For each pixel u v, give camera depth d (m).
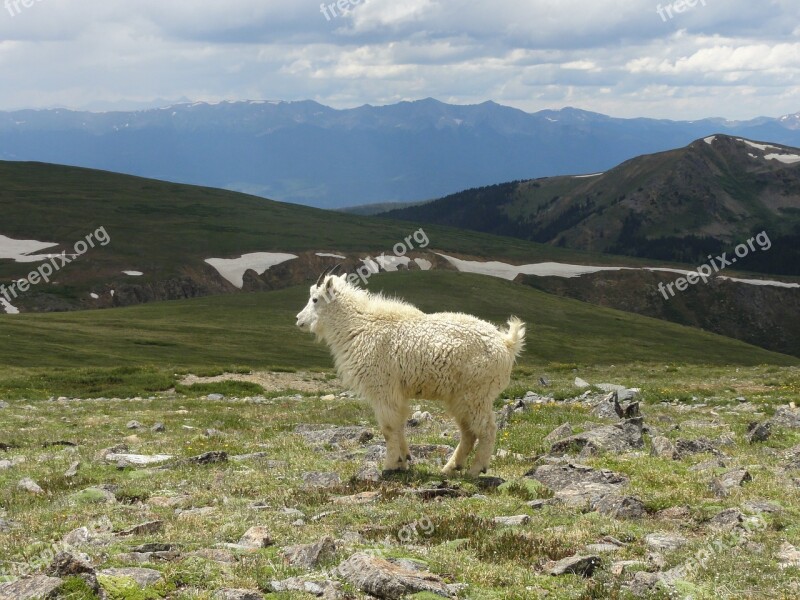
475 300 126.19
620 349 102.44
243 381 46.94
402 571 8.07
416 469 14.72
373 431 20.45
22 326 77.25
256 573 8.30
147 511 11.88
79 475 15.27
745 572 8.59
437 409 28.25
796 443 17.64
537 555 9.37
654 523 10.86
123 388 42.97
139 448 18.81
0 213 192.38
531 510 11.59
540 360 88.69
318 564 8.66
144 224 199.75
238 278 168.88
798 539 9.81
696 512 11.23
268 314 106.38
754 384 41.75
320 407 30.56
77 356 61.84
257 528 10.12
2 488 14.40
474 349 14.35
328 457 16.98
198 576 8.12
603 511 11.48
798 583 8.21
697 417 24.25
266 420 25.61
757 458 15.55
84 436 22.41
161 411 31.59
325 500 12.48
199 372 49.53
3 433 22.84
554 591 8.20
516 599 7.85
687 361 98.69
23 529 10.91
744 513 11.12
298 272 175.50
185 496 12.95
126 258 167.62
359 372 14.89
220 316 103.25
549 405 26.81
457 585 8.11
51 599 7.04
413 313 15.13
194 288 159.88
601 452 16.03
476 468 14.45
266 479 14.41
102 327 83.00
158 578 7.94
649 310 199.62
